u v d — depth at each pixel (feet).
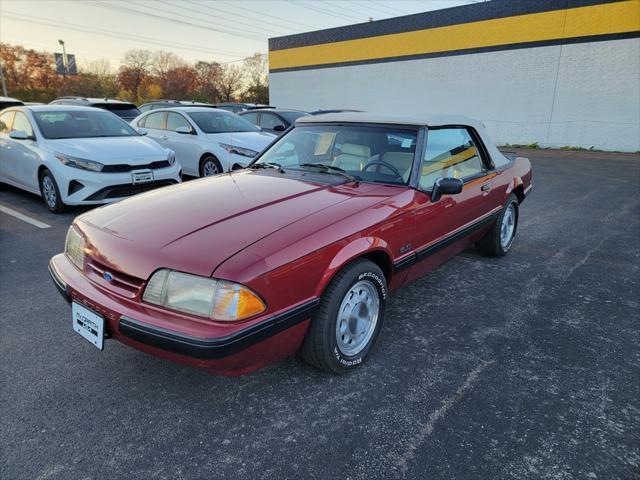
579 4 53.78
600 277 13.47
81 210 20.59
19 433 6.84
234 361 6.46
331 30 81.76
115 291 6.97
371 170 10.08
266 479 6.05
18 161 21.29
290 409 7.47
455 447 6.63
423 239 9.83
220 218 7.58
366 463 6.33
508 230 15.29
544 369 8.68
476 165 12.73
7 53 192.85
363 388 8.04
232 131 27.14
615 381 8.32
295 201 8.41
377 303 8.80
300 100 91.04
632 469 6.27
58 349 9.18
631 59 51.55
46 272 13.23
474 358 9.04
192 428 7.02
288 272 6.70
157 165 20.17
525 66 59.98
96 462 6.33
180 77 194.80
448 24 66.44
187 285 6.32
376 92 78.07
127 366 8.64
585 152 53.93
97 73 204.54
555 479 6.08
